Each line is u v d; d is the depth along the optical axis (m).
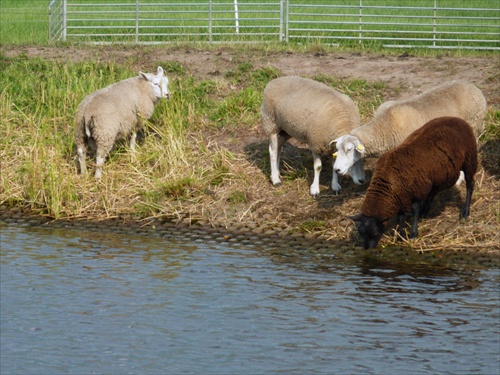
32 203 13.23
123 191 13.46
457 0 29.22
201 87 16.97
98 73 17.81
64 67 17.39
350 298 9.73
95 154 14.02
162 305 9.59
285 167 13.99
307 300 9.70
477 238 11.59
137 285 10.14
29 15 28.23
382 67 17.81
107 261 10.98
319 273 10.58
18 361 8.31
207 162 14.23
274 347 8.59
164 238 11.99
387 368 8.15
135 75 17.48
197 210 12.94
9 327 9.02
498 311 9.33
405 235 11.70
